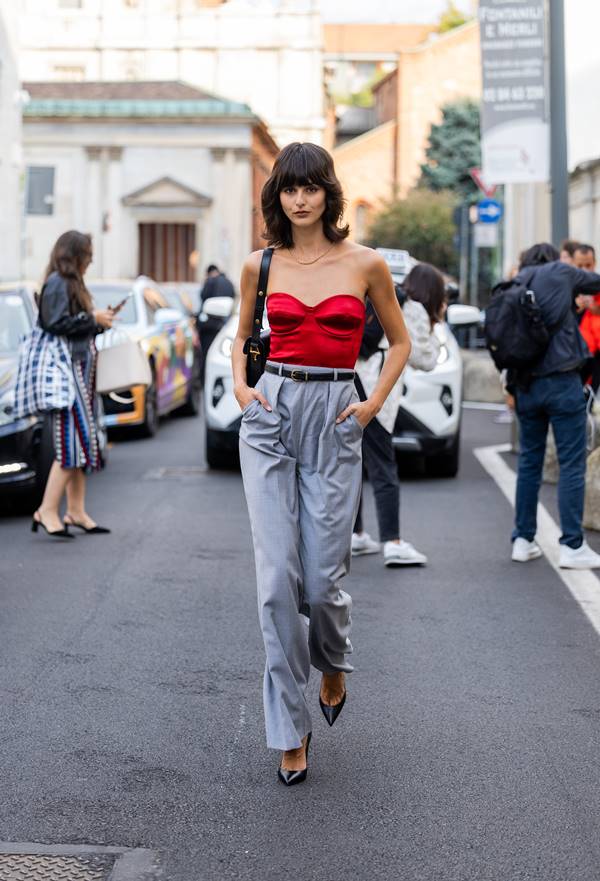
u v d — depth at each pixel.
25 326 10.51
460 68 69.31
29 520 9.42
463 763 4.45
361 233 70.25
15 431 9.16
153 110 47.31
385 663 5.66
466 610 6.64
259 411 4.25
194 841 3.79
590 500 9.00
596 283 7.53
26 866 3.59
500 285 7.62
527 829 3.88
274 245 4.30
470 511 9.74
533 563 7.82
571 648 5.92
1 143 30.94
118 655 5.77
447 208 55.62
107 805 4.05
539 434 7.80
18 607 6.68
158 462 12.61
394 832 3.86
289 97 59.03
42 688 5.28
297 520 4.25
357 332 4.28
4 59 31.05
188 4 59.22
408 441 11.04
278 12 58.66
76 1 59.62
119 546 8.36
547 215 29.66
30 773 4.33
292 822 3.93
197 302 24.39
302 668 4.27
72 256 8.34
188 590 7.09
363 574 7.54
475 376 19.67
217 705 5.07
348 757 4.50
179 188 47.56
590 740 4.69
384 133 69.94
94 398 8.63
